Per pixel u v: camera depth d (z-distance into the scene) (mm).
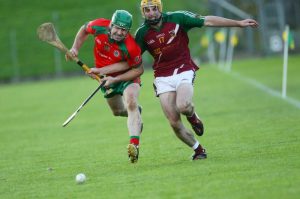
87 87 89562
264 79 75500
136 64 30219
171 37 29594
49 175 30391
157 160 31531
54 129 50344
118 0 133625
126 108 31734
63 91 86250
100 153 36000
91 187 26172
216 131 40125
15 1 139250
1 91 97250
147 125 47000
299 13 114438
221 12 118688
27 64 121688
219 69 96750
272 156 29266
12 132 50719
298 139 33750
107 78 30266
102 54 30750
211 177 25578
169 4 129000
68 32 122812
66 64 119938
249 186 23438
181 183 25047
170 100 29859
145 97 69000
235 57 114438
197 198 22406
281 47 111625
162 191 24000
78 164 32906
